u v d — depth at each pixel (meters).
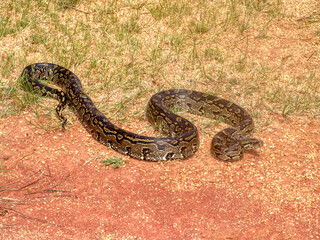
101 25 13.14
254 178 7.99
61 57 11.66
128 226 6.61
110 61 11.76
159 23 13.52
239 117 9.79
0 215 6.57
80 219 6.68
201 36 13.26
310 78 11.52
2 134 8.77
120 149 8.55
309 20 14.12
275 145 9.09
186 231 6.57
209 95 10.44
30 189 7.22
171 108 10.41
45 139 8.77
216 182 7.82
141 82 11.04
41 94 10.20
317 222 6.87
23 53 11.73
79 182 7.59
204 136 9.42
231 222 6.81
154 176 7.93
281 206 7.24
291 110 10.31
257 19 14.20
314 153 8.77
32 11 13.27
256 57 12.43
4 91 10.04
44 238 6.17
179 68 11.85
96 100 10.32
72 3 13.80
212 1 14.84
